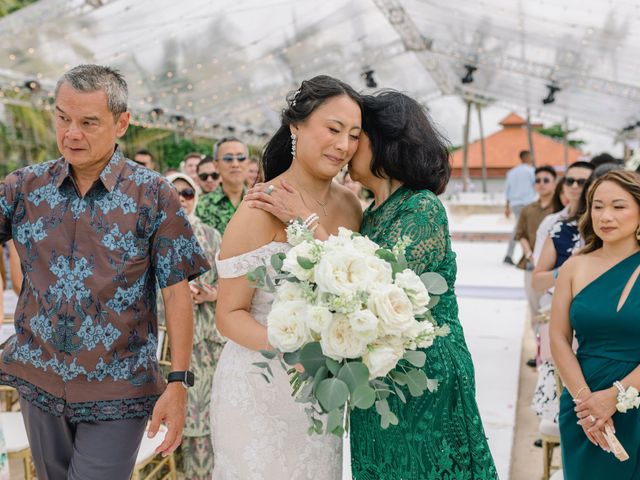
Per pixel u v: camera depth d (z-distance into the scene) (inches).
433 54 564.4
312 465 100.4
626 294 117.6
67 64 369.1
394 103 98.3
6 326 167.9
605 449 115.0
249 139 639.1
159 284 102.7
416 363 79.4
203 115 549.3
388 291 75.4
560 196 233.6
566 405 123.6
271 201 95.2
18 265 165.3
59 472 104.6
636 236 120.2
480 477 98.0
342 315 75.7
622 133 674.8
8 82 362.3
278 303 81.2
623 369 116.6
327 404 74.9
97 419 98.7
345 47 514.9
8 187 99.9
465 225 858.1
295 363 79.0
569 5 350.9
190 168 335.3
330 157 95.1
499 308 364.5
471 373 98.7
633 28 359.9
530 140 1417.3
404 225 95.0
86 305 97.7
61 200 98.5
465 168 1473.9
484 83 634.8
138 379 100.5
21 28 328.5
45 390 99.5
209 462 158.7
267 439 98.4
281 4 386.6
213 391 103.3
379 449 97.0
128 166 100.7
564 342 123.4
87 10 325.1
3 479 111.3
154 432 99.5
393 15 460.8
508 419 201.3
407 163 97.3
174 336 102.5
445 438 95.9
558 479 138.0
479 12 419.2
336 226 103.7
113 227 98.3
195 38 395.9
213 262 162.7
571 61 463.2
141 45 380.8
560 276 126.6
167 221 100.5
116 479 100.2
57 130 95.6
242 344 95.6
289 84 534.6
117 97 96.5
